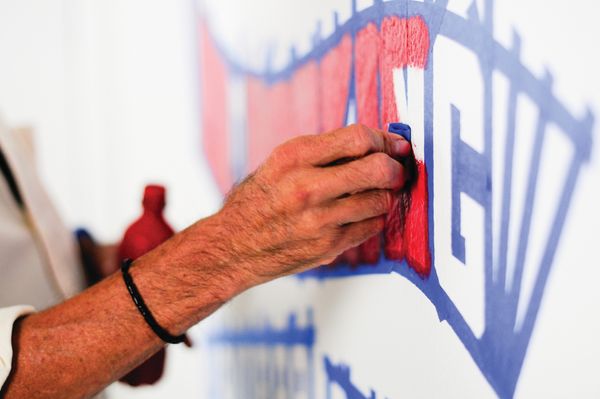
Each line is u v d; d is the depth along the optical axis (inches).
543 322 19.8
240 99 48.6
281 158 25.7
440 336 25.4
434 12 25.0
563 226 18.9
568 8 18.5
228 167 51.2
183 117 58.7
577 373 18.8
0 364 29.3
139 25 64.1
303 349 39.2
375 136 25.5
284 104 41.6
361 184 24.8
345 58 33.5
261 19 44.4
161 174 63.2
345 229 26.4
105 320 29.4
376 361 31.1
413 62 26.9
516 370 21.0
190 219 59.1
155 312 28.9
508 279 21.3
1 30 77.6
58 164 76.4
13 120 79.0
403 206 28.1
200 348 57.0
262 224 26.3
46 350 29.7
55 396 29.9
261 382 45.7
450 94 24.1
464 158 23.4
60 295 46.1
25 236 44.7
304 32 38.3
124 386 70.5
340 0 33.7
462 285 23.8
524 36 20.1
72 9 72.3
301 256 26.7
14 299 43.9
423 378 26.9
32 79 76.9
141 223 40.8
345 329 34.1
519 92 20.4
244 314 48.2
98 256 49.7
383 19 29.4
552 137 19.1
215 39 52.1
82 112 73.2
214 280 28.2
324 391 36.8
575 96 18.3
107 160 71.2
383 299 30.2
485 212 22.3
